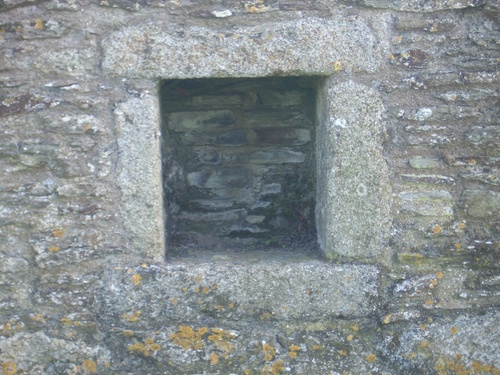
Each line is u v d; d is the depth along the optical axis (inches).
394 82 98.9
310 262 100.4
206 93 113.3
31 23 93.6
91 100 94.9
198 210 116.9
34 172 95.7
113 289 96.7
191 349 98.0
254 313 98.8
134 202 96.7
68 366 97.3
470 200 100.8
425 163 100.0
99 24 94.3
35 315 96.6
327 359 100.0
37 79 94.6
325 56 96.9
